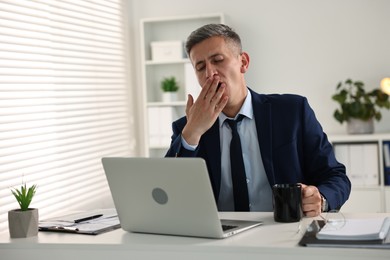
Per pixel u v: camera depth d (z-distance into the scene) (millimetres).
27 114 3250
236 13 4395
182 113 4523
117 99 4328
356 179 3883
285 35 4316
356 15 4184
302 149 2238
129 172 1678
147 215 1700
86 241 1664
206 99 2027
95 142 3984
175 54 4316
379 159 3850
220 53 2092
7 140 3055
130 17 4559
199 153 2219
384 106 3906
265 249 1474
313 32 4266
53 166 3438
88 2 3945
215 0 4430
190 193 1582
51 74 3486
